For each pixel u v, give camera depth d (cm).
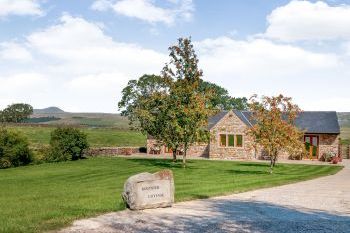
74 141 5028
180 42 4347
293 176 3098
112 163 4475
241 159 5194
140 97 7600
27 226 1310
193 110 3703
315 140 5209
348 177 3120
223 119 5316
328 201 1898
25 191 2323
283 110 3422
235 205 1762
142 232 1266
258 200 1906
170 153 6022
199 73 4291
